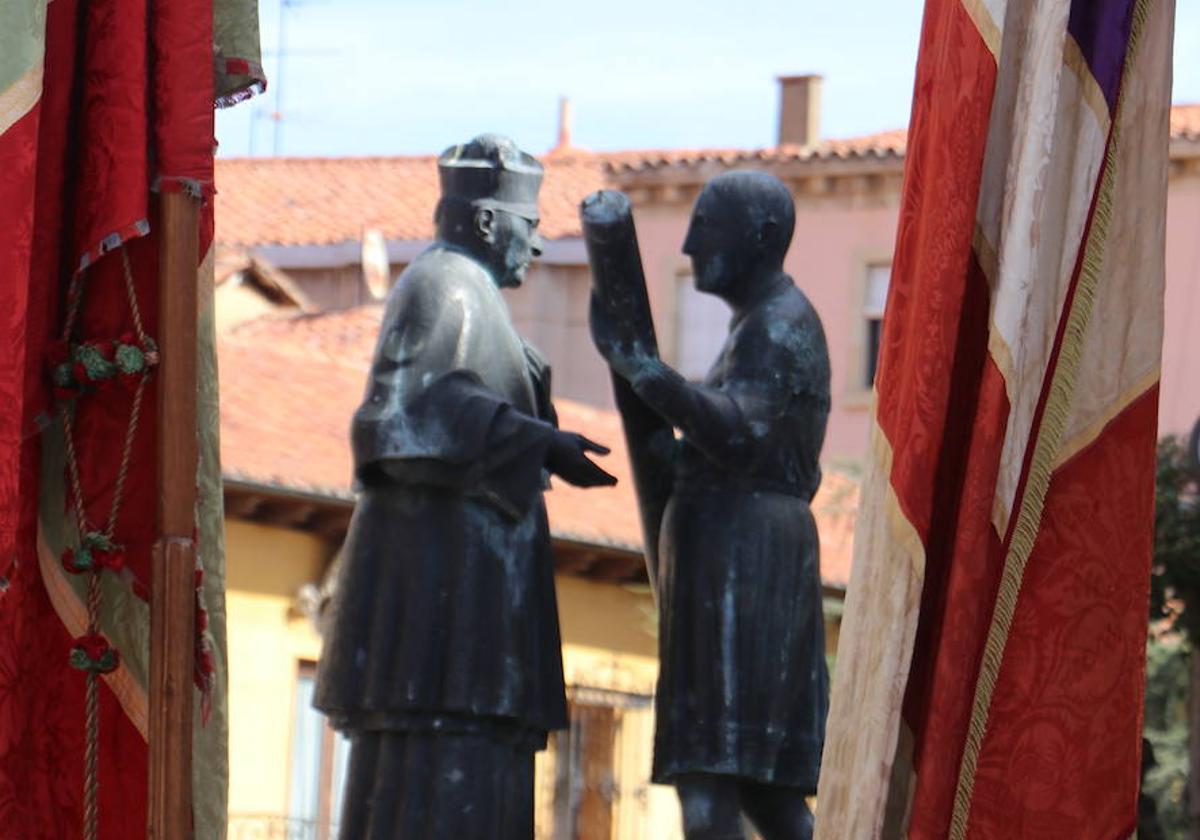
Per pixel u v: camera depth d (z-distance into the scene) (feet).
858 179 140.26
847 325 140.67
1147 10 29.53
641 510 34.40
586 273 133.08
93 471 27.86
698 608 33.65
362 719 32.68
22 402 27.04
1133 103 29.53
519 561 32.94
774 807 33.78
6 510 26.68
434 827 32.12
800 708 33.71
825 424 34.47
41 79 27.12
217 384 28.14
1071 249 28.89
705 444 33.55
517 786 32.89
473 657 32.40
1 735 27.61
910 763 28.58
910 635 27.94
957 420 28.73
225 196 136.56
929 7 29.12
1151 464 29.37
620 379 34.12
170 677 26.96
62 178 27.84
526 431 32.78
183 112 27.71
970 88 28.45
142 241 28.02
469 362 33.09
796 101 144.05
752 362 34.01
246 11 28.94
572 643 88.84
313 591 84.43
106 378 27.53
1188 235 133.49
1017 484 28.43
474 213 33.86
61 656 28.30
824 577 94.48
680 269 141.18
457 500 32.78
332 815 85.56
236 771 82.99
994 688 28.81
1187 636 72.23
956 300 28.30
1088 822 28.71
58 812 28.17
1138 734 28.99
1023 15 28.84
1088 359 29.40
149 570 27.73
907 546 28.04
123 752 28.14
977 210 28.73
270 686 83.92
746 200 34.40
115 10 27.71
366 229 124.47
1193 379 132.87
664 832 92.99
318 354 97.55
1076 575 29.09
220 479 28.12
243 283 108.06
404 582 32.60
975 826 28.66
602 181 142.72
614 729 90.79
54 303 27.96
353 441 33.12
